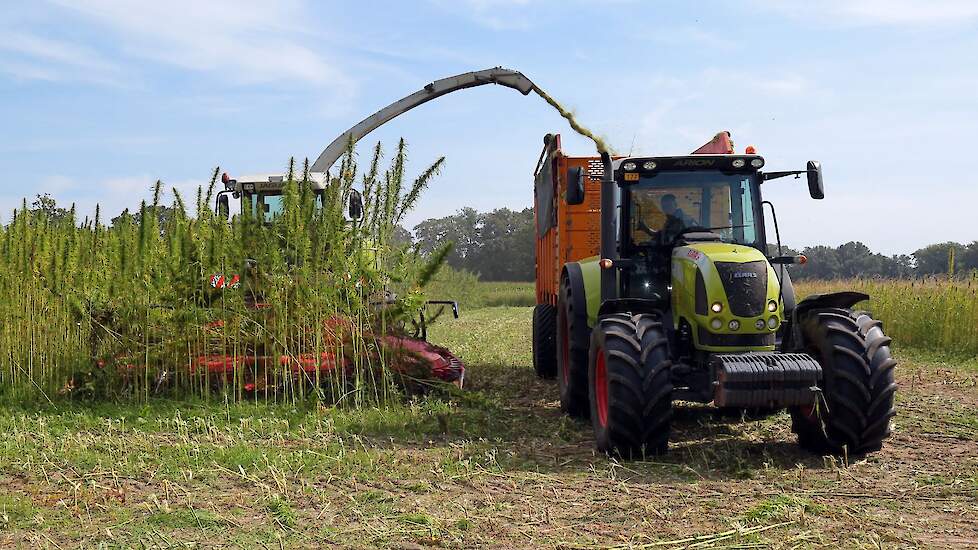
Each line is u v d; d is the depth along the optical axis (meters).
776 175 7.84
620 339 6.62
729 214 7.84
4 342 8.98
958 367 12.86
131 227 9.27
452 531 4.83
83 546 4.60
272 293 8.95
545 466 6.47
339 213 9.25
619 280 7.90
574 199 7.84
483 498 5.55
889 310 16.41
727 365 6.23
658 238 7.83
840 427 6.50
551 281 11.01
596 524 5.00
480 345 16.86
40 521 4.97
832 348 6.52
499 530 4.86
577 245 10.05
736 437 7.65
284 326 8.93
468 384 11.10
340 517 5.13
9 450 6.71
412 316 9.50
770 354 6.43
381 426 7.84
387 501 5.47
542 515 5.14
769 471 6.21
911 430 7.81
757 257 6.92
